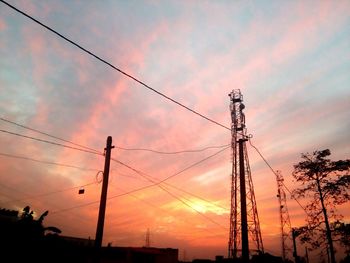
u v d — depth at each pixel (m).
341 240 32.12
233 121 25.00
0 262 17.30
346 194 32.59
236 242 22.95
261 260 23.45
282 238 49.53
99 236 16.44
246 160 24.20
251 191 23.86
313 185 34.50
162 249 32.16
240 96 25.73
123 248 29.86
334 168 33.59
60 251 20.39
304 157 35.88
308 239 33.53
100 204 17.16
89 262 21.86
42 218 19.97
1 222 18.25
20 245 18.25
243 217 18.23
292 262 51.62
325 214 33.38
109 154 18.44
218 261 45.19
